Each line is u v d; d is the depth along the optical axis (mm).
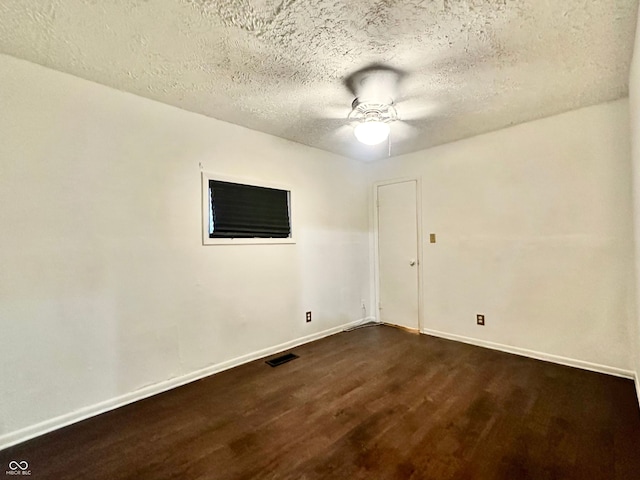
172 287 2520
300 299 3520
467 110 2691
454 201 3537
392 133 3240
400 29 1645
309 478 1526
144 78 2107
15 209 1856
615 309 2580
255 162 3111
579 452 1674
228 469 1597
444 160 3615
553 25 1625
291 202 3439
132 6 1441
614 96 2482
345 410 2127
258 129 3096
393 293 4168
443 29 1649
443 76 2129
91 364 2121
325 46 1783
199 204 2689
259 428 1938
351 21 1576
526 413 2051
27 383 1885
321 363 2947
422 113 2740
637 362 2246
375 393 2355
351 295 4152
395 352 3211
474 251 3389
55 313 1985
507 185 3135
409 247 3979
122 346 2258
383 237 4250
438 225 3686
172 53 1827
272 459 1665
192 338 2629
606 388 2357
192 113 2652
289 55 1866
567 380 2508
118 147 2250
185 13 1495
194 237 2654
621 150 2531
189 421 2025
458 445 1747
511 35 1706
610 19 1583
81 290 2084
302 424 1973
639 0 1449
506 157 3133
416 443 1772
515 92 2375
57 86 2000
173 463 1647
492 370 2730
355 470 1574
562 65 2012
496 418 2000
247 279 3025
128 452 1735
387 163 4176
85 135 2107
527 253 3027
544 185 2912
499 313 3223
